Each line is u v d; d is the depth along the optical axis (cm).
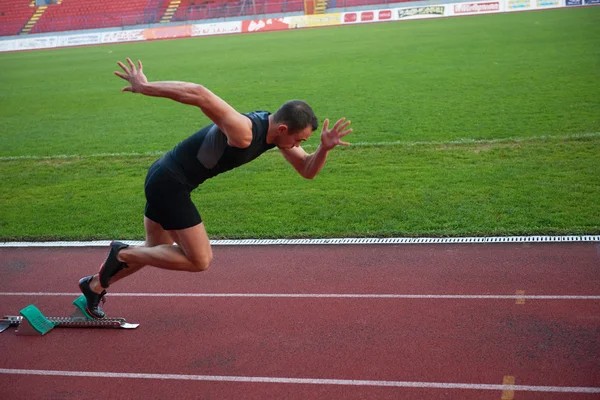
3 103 1720
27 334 482
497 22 2672
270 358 427
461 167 865
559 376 382
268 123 380
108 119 1417
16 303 552
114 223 762
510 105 1222
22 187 938
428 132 1084
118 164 1022
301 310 497
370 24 3303
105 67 2355
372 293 520
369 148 990
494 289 512
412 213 717
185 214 412
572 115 1102
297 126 376
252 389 393
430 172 856
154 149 1120
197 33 3647
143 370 423
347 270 573
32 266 639
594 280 515
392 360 413
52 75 2234
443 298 502
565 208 691
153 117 1406
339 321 473
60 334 482
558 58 1669
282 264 600
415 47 2162
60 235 729
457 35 2375
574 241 602
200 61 2288
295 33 3177
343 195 797
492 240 621
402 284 534
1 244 709
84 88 1889
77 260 649
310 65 1970
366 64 1897
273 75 1836
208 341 457
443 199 752
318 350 433
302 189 836
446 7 3288
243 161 391
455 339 435
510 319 459
